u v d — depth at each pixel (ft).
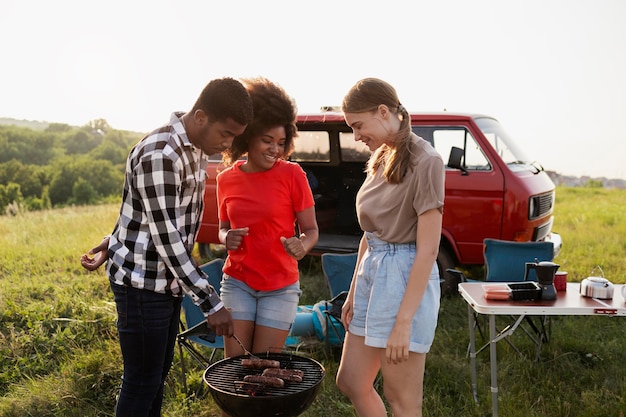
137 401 8.24
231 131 7.73
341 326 14.06
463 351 15.10
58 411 11.68
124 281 7.93
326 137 23.90
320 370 8.56
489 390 12.69
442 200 7.62
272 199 9.27
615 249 27.43
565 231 32.89
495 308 11.14
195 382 12.91
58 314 17.15
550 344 15.16
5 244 29.40
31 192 248.73
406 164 7.75
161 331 8.16
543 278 11.85
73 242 29.73
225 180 9.64
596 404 11.96
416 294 7.74
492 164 18.97
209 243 23.73
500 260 16.60
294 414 7.79
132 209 7.87
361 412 8.93
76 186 239.91
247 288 9.52
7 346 14.75
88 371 13.33
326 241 22.54
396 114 7.93
